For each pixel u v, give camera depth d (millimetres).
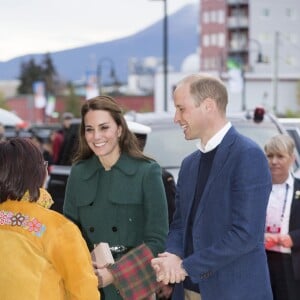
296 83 72375
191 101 3145
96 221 3654
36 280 2641
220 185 3105
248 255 3121
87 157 3775
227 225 3088
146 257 3402
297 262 4133
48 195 2871
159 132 6395
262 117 6617
